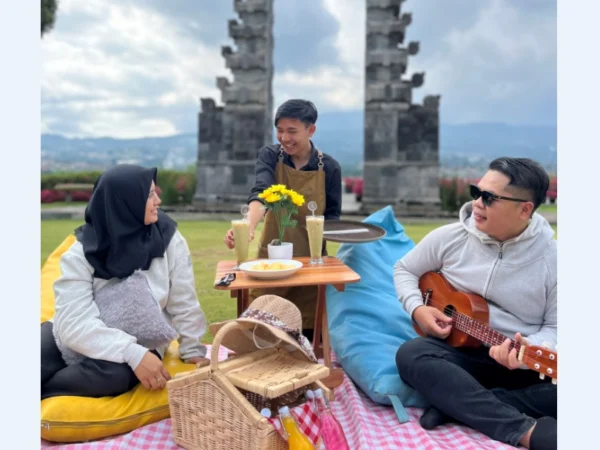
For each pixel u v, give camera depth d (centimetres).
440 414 242
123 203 247
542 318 253
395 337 302
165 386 246
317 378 218
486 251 258
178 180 1500
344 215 1212
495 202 238
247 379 209
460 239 269
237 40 1302
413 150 1220
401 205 1223
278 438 203
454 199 1348
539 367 215
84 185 1639
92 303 248
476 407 227
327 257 312
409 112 1215
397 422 249
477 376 254
